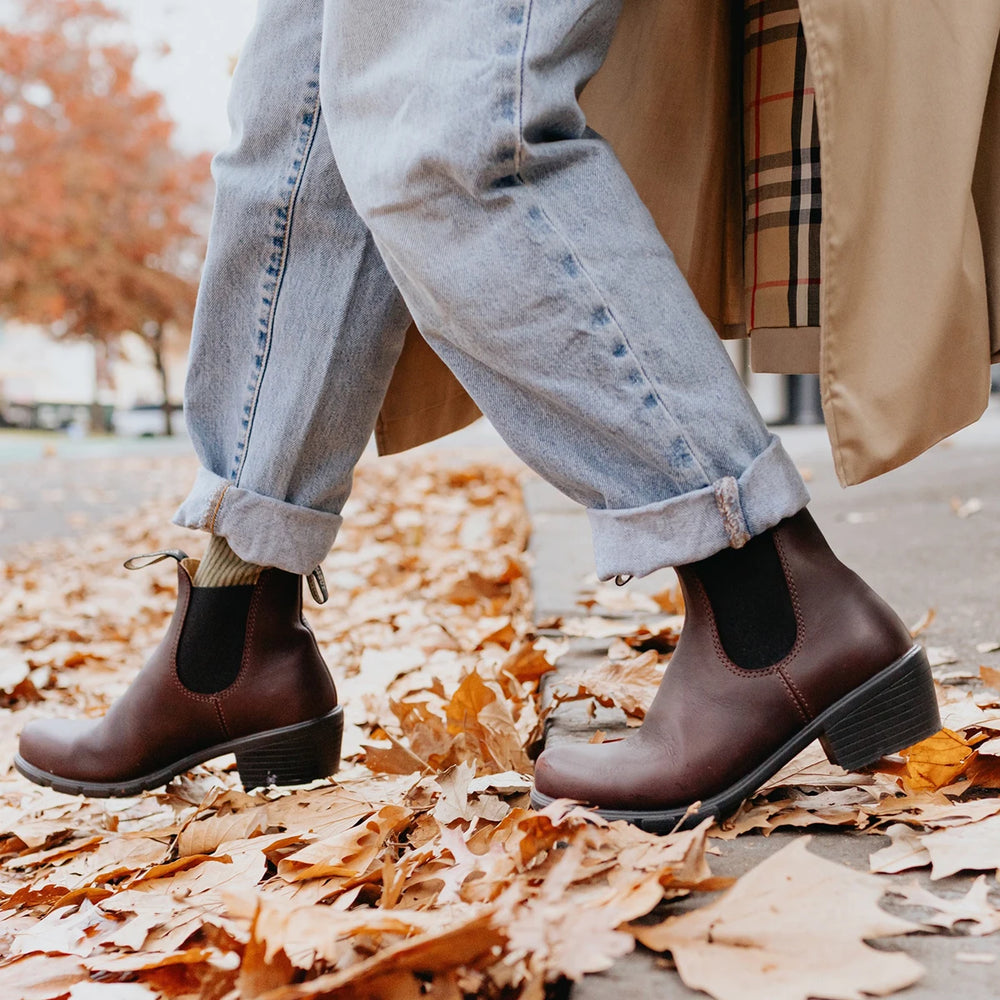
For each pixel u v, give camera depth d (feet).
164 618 10.47
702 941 2.44
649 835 2.98
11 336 108.27
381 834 3.43
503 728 4.46
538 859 3.01
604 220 3.14
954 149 3.15
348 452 4.25
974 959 2.38
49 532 17.37
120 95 64.54
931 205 3.17
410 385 4.55
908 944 2.47
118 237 64.54
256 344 4.10
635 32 3.76
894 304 3.20
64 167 62.95
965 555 8.43
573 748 3.52
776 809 3.37
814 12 3.08
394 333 4.19
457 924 2.56
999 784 3.44
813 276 3.61
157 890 3.49
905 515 10.94
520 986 2.41
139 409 90.58
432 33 3.10
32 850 4.57
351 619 9.27
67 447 49.96
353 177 3.30
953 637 5.91
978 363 3.33
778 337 3.72
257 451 4.12
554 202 3.10
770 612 3.35
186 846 3.90
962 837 2.90
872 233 3.19
